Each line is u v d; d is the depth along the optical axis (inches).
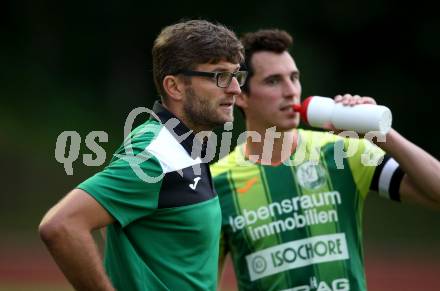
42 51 2842.0
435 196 525.0
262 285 555.5
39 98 2691.9
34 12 2906.0
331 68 2797.7
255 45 564.4
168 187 446.0
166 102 478.0
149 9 2854.3
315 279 546.3
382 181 549.3
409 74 2792.8
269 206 560.1
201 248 457.1
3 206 2257.6
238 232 561.3
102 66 2851.9
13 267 1688.0
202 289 455.8
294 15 2805.1
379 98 2778.1
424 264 1775.3
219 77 462.9
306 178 560.4
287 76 561.6
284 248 553.6
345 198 556.4
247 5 2805.1
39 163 2354.8
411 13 2792.8
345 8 2810.0
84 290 427.2
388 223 2207.2
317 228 553.3
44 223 420.2
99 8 2866.6
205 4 2815.0
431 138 2716.5
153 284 446.3
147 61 2856.8
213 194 471.8
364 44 2815.0
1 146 2391.7
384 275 1649.9
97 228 436.5
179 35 465.7
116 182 433.7
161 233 449.7
